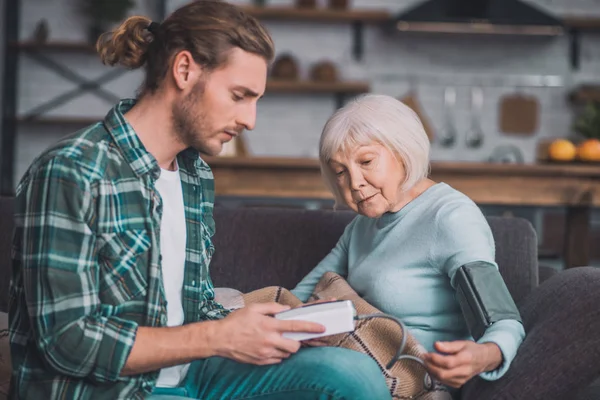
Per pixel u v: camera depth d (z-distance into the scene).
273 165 3.40
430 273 1.53
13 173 5.88
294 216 1.97
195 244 1.47
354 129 1.50
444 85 6.20
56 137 6.06
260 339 1.25
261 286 1.92
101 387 1.24
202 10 1.29
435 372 1.26
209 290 1.57
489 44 6.19
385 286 1.57
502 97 6.20
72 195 1.21
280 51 6.16
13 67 5.85
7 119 5.80
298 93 6.18
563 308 1.37
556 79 6.19
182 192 1.47
